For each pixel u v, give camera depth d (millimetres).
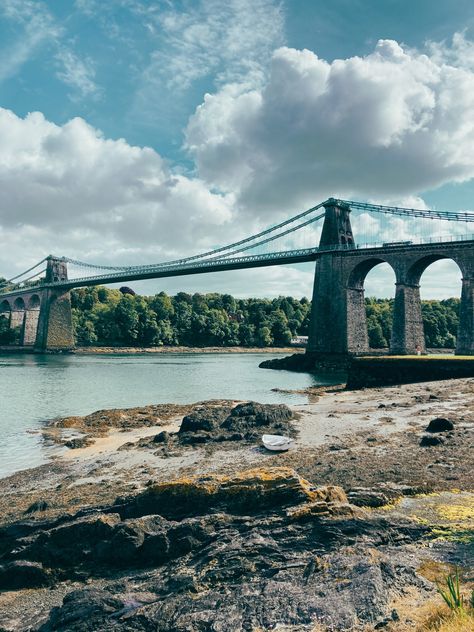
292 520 12047
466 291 79938
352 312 100000
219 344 198875
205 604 8875
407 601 8102
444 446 20703
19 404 46781
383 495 13945
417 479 16219
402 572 9016
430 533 11383
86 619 9453
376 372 54156
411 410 30734
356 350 99500
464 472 16703
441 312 180625
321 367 95875
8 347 175500
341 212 110000
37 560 13547
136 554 12961
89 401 49375
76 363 114125
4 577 13125
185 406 41281
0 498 19391
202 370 94250
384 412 30781
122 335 182375
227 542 11812
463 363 49531
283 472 14305
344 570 9055
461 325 79500
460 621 6504
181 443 26250
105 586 11000
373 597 8070
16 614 11430
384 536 11086
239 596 8852
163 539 12836
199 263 140375
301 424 28156
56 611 10109
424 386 44750
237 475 14734
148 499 14781
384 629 7305
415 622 7305
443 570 9250
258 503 13586
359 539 10898
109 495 18203
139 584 11000
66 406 45906
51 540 13883
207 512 13773
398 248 90750
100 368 97500
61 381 69562
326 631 7504
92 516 14703
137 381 70562
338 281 100875
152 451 25172
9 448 28391
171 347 187875
